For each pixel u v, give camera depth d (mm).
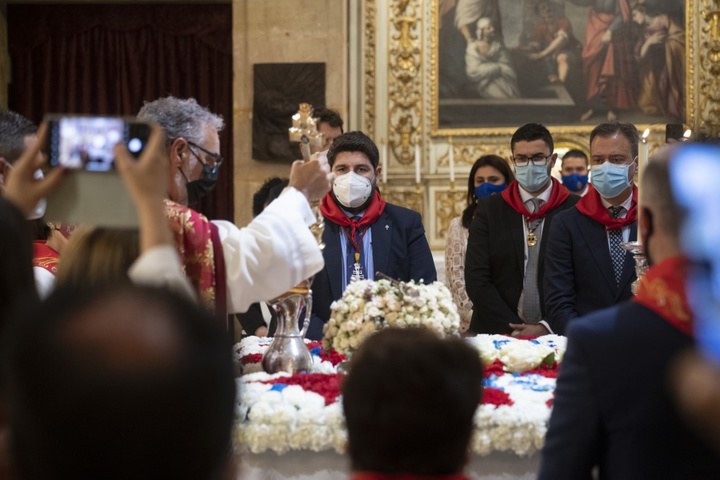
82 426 736
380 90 7789
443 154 7785
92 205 1566
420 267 3889
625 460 1555
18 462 780
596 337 1604
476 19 7719
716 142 1430
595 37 7621
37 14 7871
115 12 7895
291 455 2352
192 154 2564
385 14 7773
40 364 743
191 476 779
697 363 815
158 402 749
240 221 7309
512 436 2277
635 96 7586
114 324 758
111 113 7934
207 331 805
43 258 2910
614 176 3705
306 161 2602
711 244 961
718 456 1509
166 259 1362
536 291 4176
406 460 1233
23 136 2514
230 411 812
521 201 4293
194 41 7914
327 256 3842
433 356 1264
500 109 7703
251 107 7336
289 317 2840
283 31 7336
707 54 7555
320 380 2604
